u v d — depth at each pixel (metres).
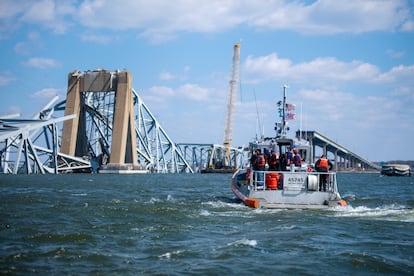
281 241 18.80
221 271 14.62
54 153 150.75
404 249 17.56
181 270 14.73
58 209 29.14
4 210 28.61
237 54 195.88
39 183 71.94
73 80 177.50
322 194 27.59
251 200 28.16
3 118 141.00
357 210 27.33
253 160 29.62
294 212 26.48
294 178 27.59
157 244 18.27
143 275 14.22
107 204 32.56
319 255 16.56
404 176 175.62
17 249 17.25
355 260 15.76
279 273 14.48
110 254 16.59
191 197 41.28
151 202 34.50
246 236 19.81
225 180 96.62
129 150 176.00
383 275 14.38
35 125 141.62
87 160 168.62
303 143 31.34
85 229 21.42
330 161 29.19
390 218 24.80
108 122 184.38
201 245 18.08
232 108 198.75
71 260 15.80
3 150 142.75
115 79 174.62
